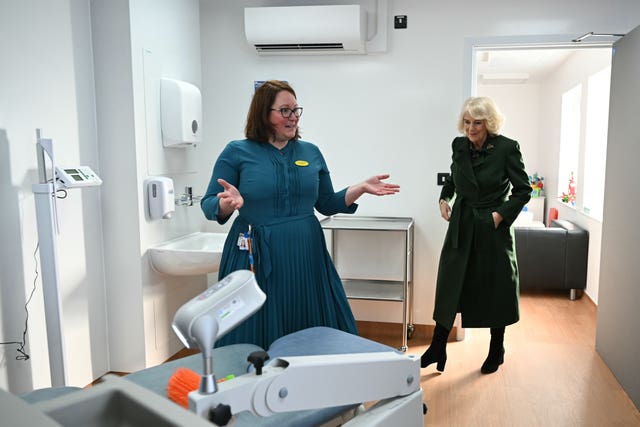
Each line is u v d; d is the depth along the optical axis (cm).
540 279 466
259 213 203
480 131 284
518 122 828
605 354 317
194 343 94
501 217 282
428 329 376
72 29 271
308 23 340
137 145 290
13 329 238
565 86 638
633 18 329
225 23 375
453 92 356
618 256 294
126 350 304
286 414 131
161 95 314
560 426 245
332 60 368
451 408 263
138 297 298
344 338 169
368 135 370
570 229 467
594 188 511
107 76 287
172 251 298
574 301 459
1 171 230
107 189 294
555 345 349
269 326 199
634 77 272
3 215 232
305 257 206
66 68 268
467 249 289
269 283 200
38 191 227
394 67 362
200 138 335
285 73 374
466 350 342
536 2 339
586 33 335
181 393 134
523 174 284
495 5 344
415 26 356
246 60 376
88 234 287
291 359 114
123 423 72
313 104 374
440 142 362
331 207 222
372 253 383
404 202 371
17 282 240
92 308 291
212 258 294
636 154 267
